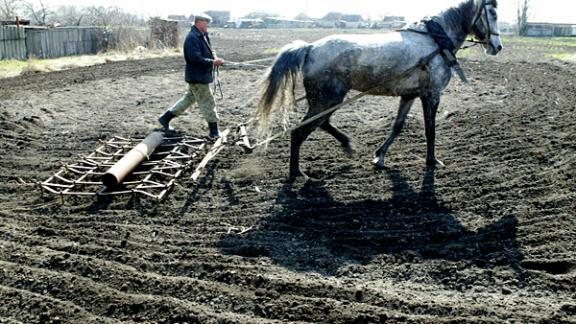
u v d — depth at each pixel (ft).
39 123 34.47
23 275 15.58
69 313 13.83
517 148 27.25
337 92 22.67
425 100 23.79
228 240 18.43
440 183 23.24
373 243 18.10
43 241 17.97
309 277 15.96
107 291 14.78
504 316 13.73
